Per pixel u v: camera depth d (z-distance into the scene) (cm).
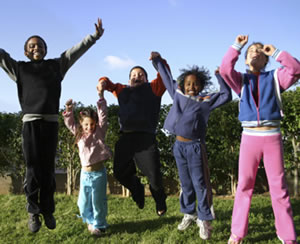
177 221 421
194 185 328
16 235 378
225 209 507
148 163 336
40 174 303
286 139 656
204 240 333
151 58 348
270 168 286
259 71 306
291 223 282
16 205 544
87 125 377
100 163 384
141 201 387
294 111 623
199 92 333
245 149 294
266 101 284
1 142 725
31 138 292
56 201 578
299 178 643
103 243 340
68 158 699
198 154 322
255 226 392
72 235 373
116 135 673
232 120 664
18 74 299
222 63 290
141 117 342
